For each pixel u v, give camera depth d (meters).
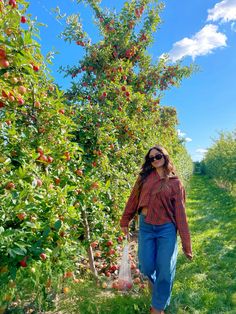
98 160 5.01
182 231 3.34
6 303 2.75
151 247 3.40
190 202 14.37
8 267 2.57
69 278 3.44
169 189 3.42
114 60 9.73
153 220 3.40
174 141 15.06
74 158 4.16
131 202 3.78
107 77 9.00
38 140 3.61
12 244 2.51
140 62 10.69
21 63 2.51
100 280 4.24
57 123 3.75
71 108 5.01
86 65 9.56
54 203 3.18
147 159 3.62
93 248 5.54
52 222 3.01
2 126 3.21
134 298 3.61
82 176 4.21
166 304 3.29
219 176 21.11
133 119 7.38
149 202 3.43
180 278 4.53
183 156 21.11
